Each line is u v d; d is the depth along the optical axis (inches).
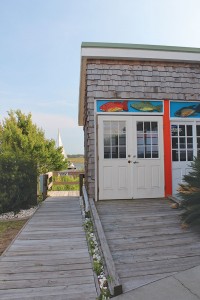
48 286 109.5
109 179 255.4
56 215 233.3
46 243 160.6
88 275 119.3
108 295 102.9
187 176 197.8
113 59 259.9
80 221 212.2
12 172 263.6
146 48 258.1
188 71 273.0
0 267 127.2
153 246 152.3
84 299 100.1
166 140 264.8
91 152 253.8
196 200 183.3
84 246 155.7
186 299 98.6
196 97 271.9
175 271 122.1
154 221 195.6
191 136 271.4
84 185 335.6
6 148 534.6
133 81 261.1
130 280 114.2
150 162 262.1
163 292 104.0
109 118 256.4
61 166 691.4
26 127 641.0
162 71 267.6
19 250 149.2
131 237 165.9
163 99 264.7
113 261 127.0
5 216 254.2
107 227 183.6
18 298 100.3
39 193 355.6
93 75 256.1
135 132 260.4
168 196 259.8
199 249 147.9
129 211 218.8
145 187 260.4
